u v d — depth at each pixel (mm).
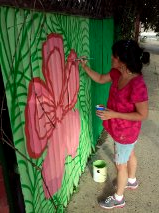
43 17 1890
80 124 2961
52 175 2268
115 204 2629
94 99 3537
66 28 2340
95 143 3814
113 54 2193
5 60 1499
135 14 6035
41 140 1994
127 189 2912
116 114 2230
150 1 7109
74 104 2691
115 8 4547
